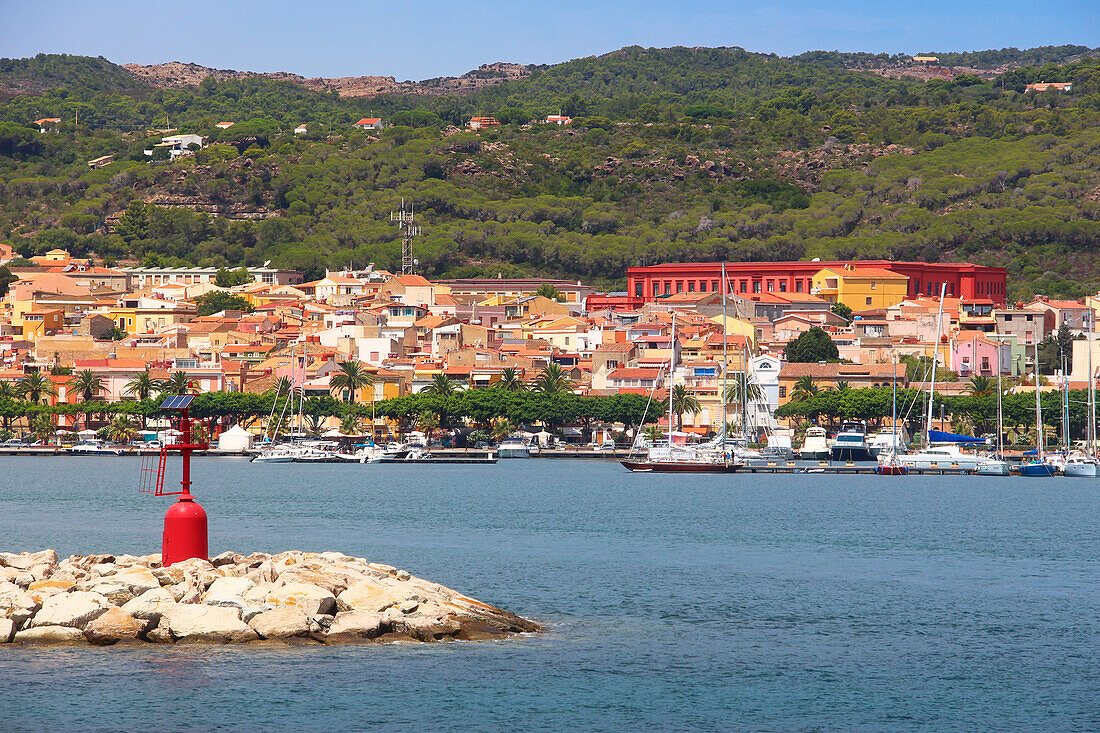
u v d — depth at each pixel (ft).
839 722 279.08
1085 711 287.69
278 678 291.17
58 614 312.29
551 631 356.18
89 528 645.92
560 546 573.74
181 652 305.32
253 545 573.33
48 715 269.03
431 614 330.75
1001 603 414.62
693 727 273.95
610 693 295.07
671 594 426.51
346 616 320.50
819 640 352.90
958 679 312.71
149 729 263.49
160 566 348.38
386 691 287.07
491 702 284.20
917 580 467.52
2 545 560.61
